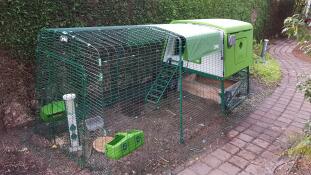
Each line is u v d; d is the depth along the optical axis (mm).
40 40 4184
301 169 3697
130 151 3791
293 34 3098
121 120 4738
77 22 4754
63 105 4258
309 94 3311
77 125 3914
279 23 14797
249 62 5934
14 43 4242
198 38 4219
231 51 5102
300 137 4379
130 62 4656
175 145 4250
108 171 3605
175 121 4965
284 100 6082
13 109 4457
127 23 5492
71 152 3918
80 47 3814
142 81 5109
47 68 4281
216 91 5594
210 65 5203
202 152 4121
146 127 4699
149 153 4016
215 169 3746
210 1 7789
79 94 3957
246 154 4090
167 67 5238
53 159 3816
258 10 11484
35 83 4629
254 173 3666
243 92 6141
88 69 3844
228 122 5047
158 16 6098
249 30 5676
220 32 4852
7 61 4273
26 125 4586
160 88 5355
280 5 14430
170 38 4523
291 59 10289
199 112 5328
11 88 4395
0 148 3971
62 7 4527
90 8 4871
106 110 4656
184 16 6809
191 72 5496
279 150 4188
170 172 3668
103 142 4070
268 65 8352
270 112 5496
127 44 3936
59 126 4430
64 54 4031
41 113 4355
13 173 3525
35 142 4172
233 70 5316
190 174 3633
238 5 9461
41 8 4328
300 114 5434
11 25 4141
